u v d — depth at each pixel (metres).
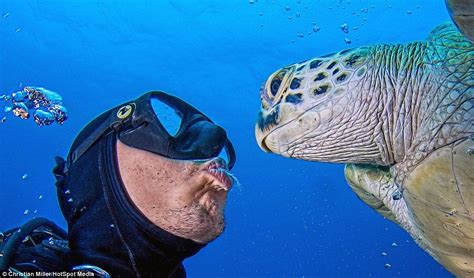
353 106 0.48
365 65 0.49
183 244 0.33
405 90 0.47
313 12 3.62
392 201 0.61
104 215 0.32
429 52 0.48
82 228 0.33
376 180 0.61
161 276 0.34
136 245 0.32
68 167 0.35
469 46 0.45
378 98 0.48
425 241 0.57
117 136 0.32
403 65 0.48
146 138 0.31
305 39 3.88
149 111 0.32
